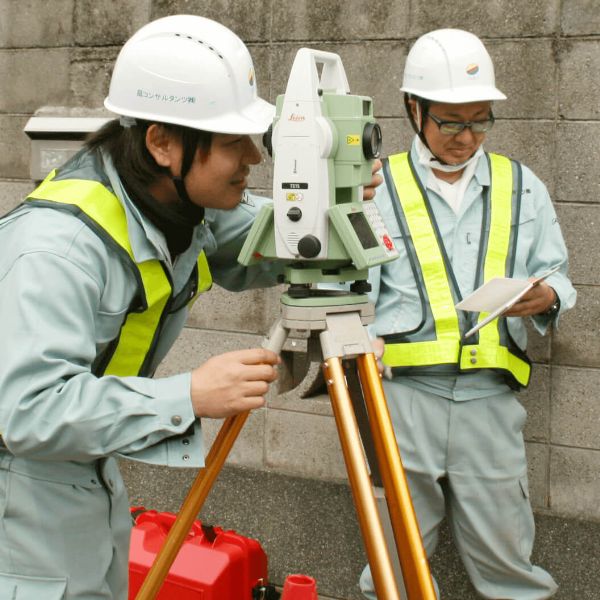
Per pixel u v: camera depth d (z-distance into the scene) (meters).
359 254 1.95
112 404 1.67
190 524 2.06
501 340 3.04
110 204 1.82
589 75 3.32
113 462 2.09
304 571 3.83
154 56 1.80
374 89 3.63
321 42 3.69
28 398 1.62
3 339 1.65
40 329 1.64
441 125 2.95
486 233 3.07
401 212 3.10
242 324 3.94
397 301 3.08
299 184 1.98
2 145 4.30
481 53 3.00
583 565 3.47
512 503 3.13
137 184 1.82
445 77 2.95
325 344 1.95
